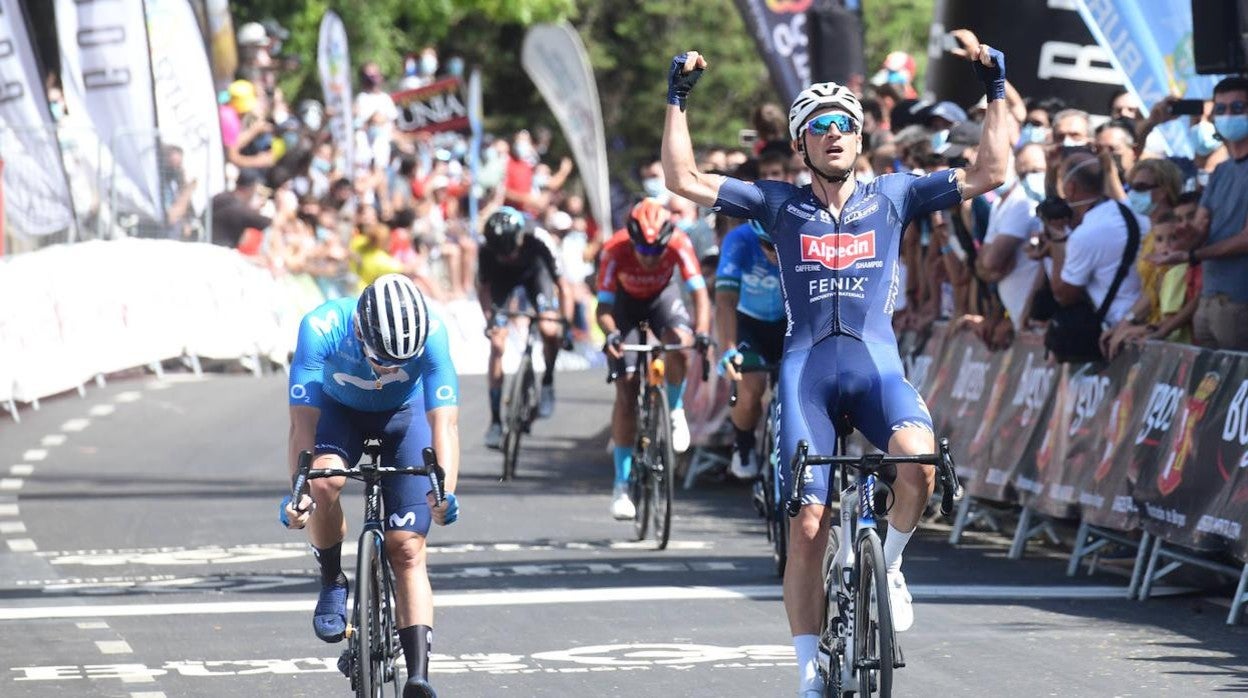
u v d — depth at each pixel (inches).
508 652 768.9
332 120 2357.3
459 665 743.7
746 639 793.6
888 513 606.9
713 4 4478.3
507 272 1418.6
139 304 1946.4
